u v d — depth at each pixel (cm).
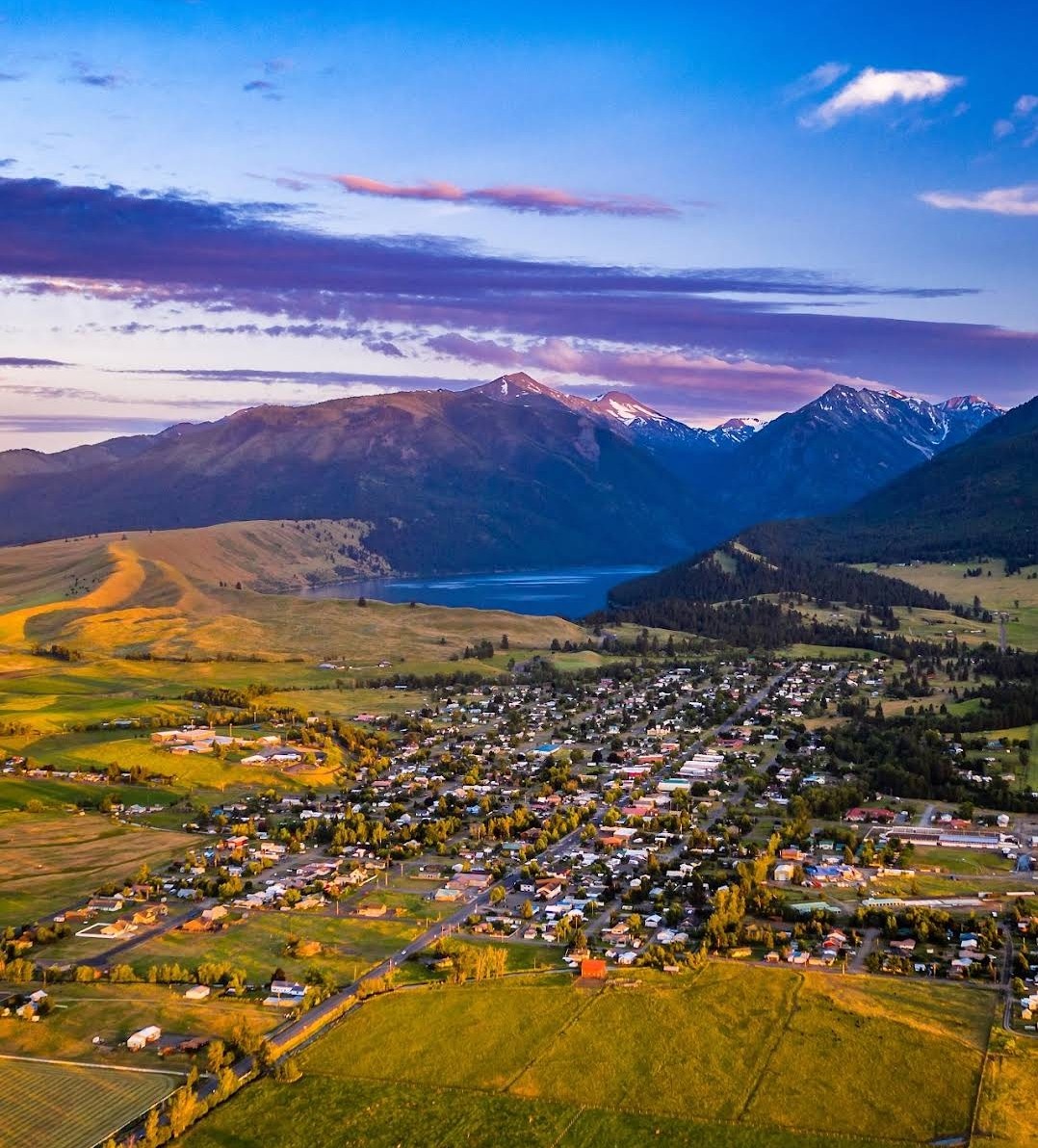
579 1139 18500
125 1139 18338
